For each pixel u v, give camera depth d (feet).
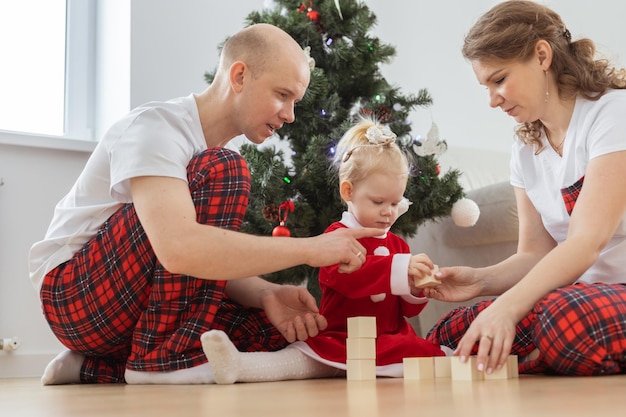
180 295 4.75
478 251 8.81
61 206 5.47
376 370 4.81
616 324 4.28
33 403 3.40
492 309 4.26
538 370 4.80
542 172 5.51
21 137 8.83
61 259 5.13
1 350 8.38
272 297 5.24
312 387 3.91
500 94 5.12
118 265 4.87
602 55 5.40
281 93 5.34
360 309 5.21
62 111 10.15
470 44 5.14
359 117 7.84
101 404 3.21
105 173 5.12
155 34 10.11
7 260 8.67
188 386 4.42
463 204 8.09
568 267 4.45
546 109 5.21
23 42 9.92
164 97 10.12
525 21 5.07
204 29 10.58
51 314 5.12
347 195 5.46
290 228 7.67
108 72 10.19
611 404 2.64
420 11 13.21
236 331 5.41
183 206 4.52
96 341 5.13
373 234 4.76
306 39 7.92
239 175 4.83
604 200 4.62
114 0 10.18
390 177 5.29
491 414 2.35
